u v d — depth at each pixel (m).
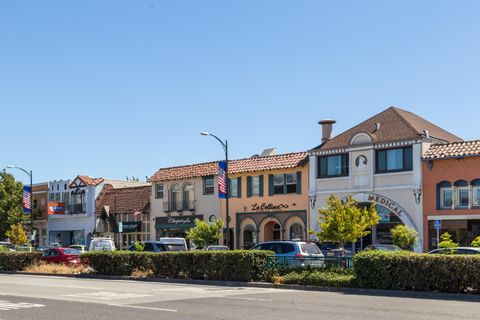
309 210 42.53
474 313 14.91
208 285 24.98
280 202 44.62
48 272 33.41
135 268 29.41
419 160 37.59
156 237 53.69
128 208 56.69
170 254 27.86
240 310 15.43
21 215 61.38
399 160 38.62
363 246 39.50
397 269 20.66
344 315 14.42
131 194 57.50
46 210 64.56
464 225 35.72
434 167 37.06
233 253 25.36
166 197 53.00
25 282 26.45
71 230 62.00
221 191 39.56
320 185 41.97
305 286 22.80
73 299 18.25
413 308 16.02
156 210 53.88
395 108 41.84
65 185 63.00
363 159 39.94
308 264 24.58
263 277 24.89
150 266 28.80
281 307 16.14
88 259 31.36
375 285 21.17
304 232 42.88
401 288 20.56
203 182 50.31
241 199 47.19
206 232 43.59
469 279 19.34
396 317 14.06
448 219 36.16
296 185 43.88
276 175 45.22
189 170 51.78
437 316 14.27
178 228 51.59
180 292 20.92
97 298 18.58
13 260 36.19
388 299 18.70
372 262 21.28
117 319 13.76
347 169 40.91
